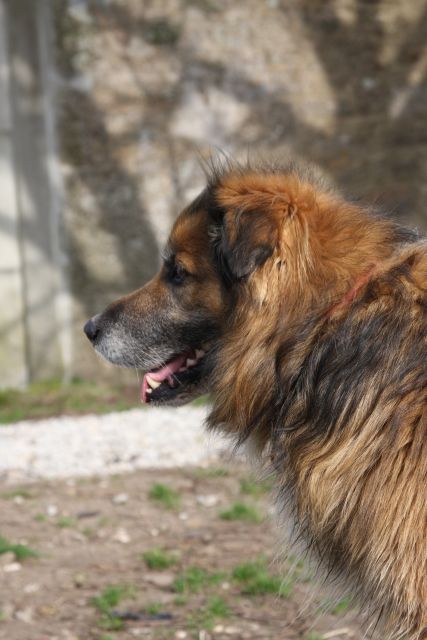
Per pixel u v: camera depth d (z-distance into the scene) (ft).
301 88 41.57
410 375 11.65
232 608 17.66
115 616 17.31
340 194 14.01
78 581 18.97
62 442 30.66
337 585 12.94
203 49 40.37
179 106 40.34
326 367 12.07
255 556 19.99
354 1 41.93
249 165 14.44
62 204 39.68
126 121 39.91
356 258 12.48
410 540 11.32
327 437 12.01
